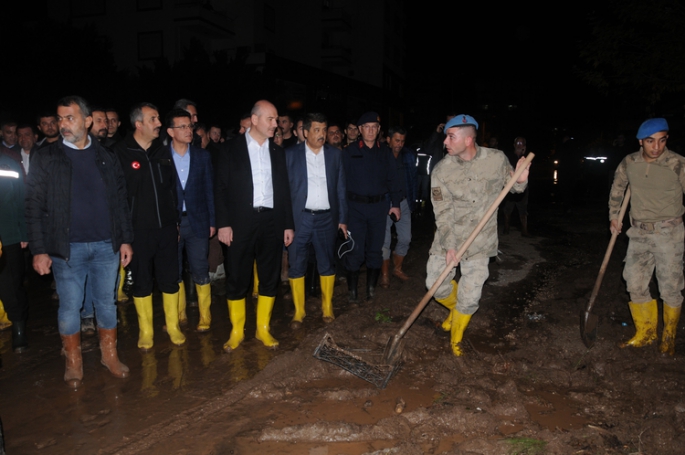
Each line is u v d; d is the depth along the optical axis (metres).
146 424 3.60
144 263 4.75
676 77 8.97
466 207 4.57
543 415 3.71
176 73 18.88
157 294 6.68
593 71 9.58
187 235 5.20
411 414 3.63
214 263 7.13
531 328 5.44
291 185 5.37
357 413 3.73
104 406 3.85
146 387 4.14
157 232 4.75
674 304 4.53
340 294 6.60
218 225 4.76
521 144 10.41
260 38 28.08
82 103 3.98
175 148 5.06
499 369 4.36
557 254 9.02
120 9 25.48
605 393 3.99
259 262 4.93
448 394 3.94
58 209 3.94
